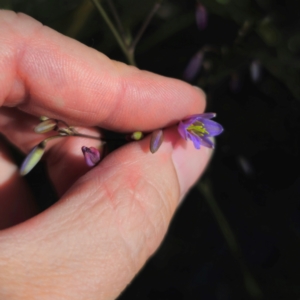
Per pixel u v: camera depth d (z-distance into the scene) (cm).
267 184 21
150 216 13
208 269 21
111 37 19
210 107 19
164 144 14
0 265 12
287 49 20
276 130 21
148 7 19
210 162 20
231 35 21
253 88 21
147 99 14
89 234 12
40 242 12
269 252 20
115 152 14
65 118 14
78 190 13
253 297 19
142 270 21
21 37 13
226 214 21
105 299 12
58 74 14
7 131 16
